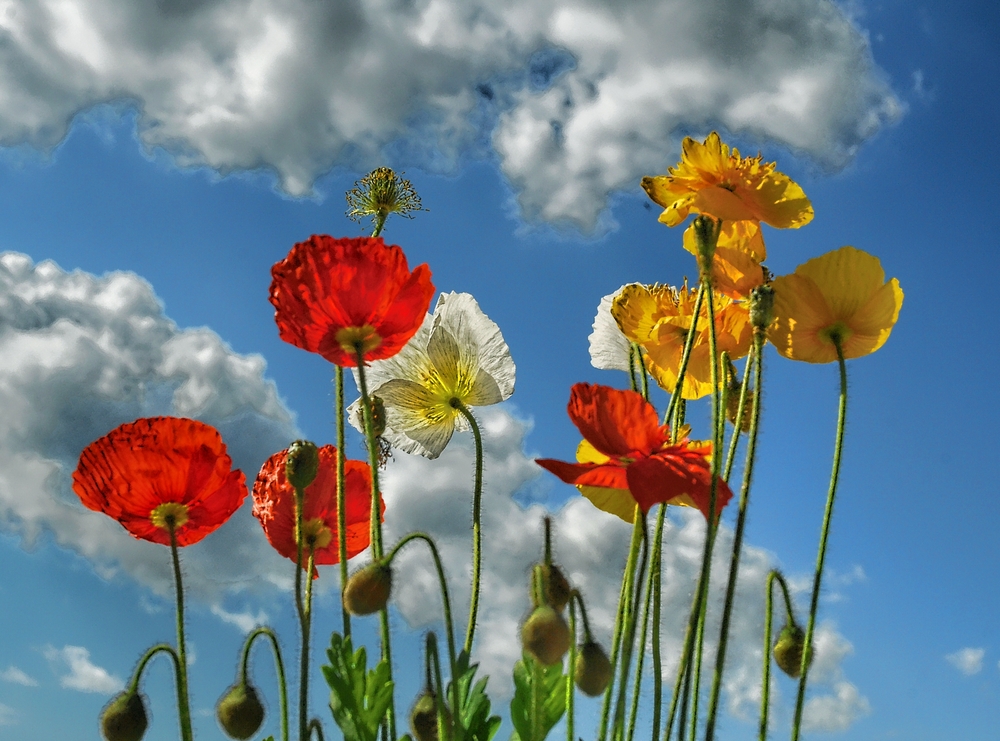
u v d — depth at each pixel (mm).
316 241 527
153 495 543
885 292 540
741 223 587
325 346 535
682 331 584
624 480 504
